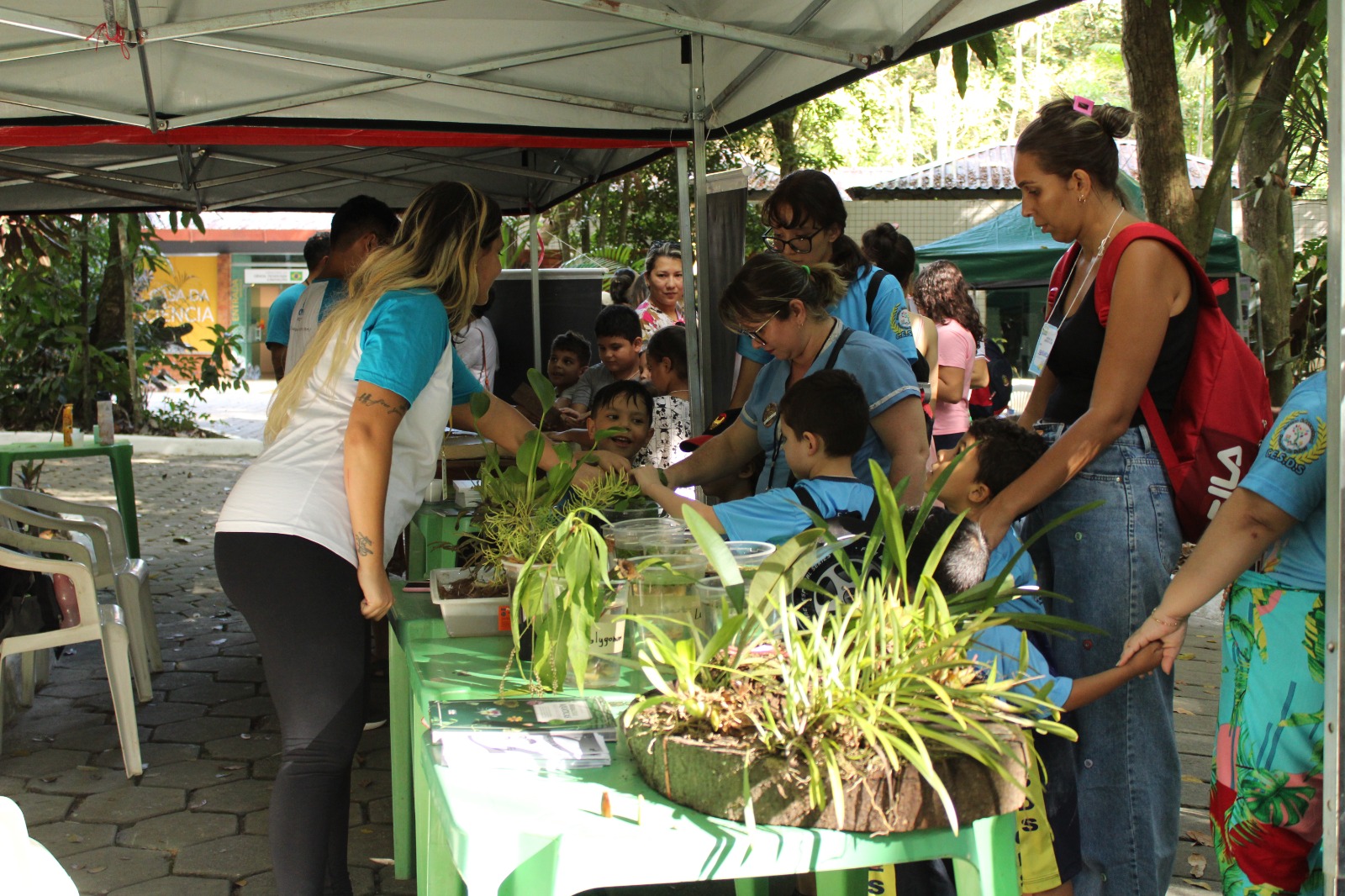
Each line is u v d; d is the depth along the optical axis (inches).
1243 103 223.9
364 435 77.4
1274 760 71.1
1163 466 84.0
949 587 66.2
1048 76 1398.9
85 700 168.1
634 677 68.5
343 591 80.4
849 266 121.3
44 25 122.3
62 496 362.9
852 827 46.9
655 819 48.1
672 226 586.6
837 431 86.4
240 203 258.5
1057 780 81.4
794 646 49.8
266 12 123.6
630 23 148.6
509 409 106.0
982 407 229.0
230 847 120.3
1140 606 83.4
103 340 508.1
